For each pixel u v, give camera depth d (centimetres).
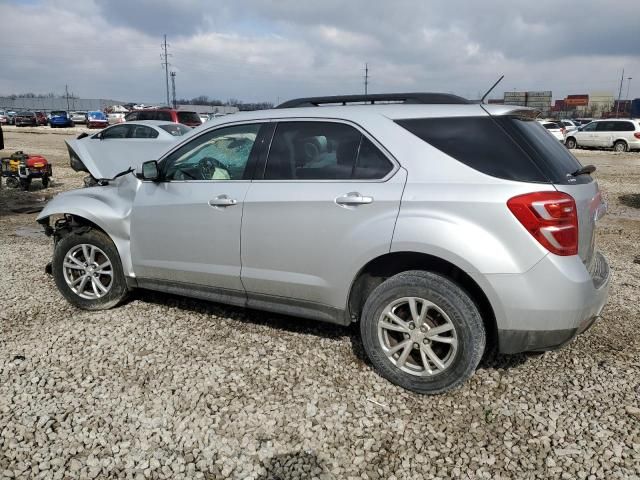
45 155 2022
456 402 321
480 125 316
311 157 357
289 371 356
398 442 285
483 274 297
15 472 260
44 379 344
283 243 359
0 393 328
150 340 401
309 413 310
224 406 316
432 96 354
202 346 391
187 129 1377
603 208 352
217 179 394
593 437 286
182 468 265
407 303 325
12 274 562
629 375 349
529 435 289
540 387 336
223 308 464
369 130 338
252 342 398
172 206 405
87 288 468
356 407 316
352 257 332
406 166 322
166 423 300
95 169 1085
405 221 313
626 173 1698
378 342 335
